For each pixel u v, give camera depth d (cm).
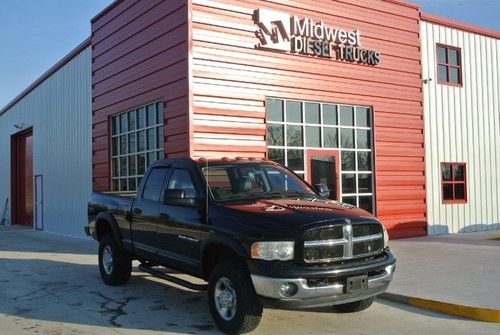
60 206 2158
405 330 670
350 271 599
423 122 1702
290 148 1403
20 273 1109
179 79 1288
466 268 1052
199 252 684
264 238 593
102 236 996
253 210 642
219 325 641
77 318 739
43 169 2386
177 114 1292
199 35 1268
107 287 943
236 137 1305
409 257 1203
